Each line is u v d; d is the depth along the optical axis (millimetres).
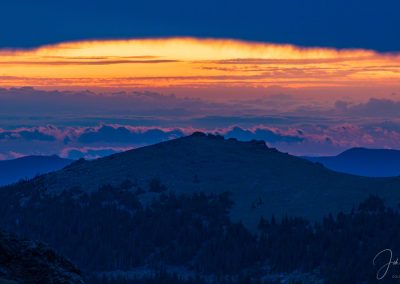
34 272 57531
